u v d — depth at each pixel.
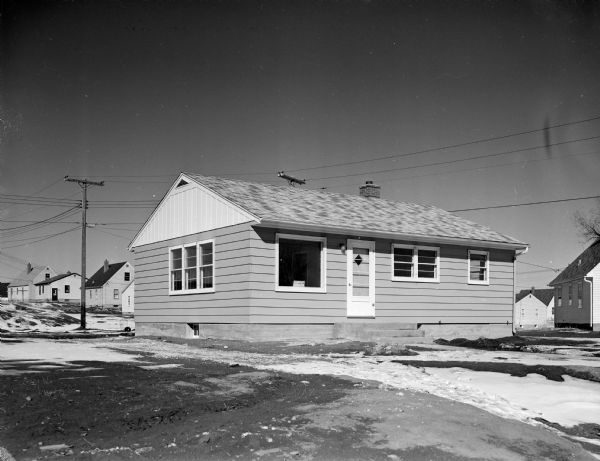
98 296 91.50
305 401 6.93
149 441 5.36
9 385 7.90
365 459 4.98
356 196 23.77
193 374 9.05
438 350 14.52
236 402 6.94
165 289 20.86
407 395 7.36
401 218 21.69
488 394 8.19
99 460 4.85
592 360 12.14
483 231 23.02
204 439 5.37
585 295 44.16
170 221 20.83
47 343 16.55
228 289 17.75
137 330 22.30
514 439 5.77
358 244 19.20
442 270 21.11
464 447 5.39
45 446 5.20
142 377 8.72
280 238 17.62
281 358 11.94
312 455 5.04
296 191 21.77
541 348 15.36
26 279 106.00
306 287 18.03
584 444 6.07
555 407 7.64
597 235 36.28
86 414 6.27
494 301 22.38
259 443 5.29
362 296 19.17
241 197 18.45
